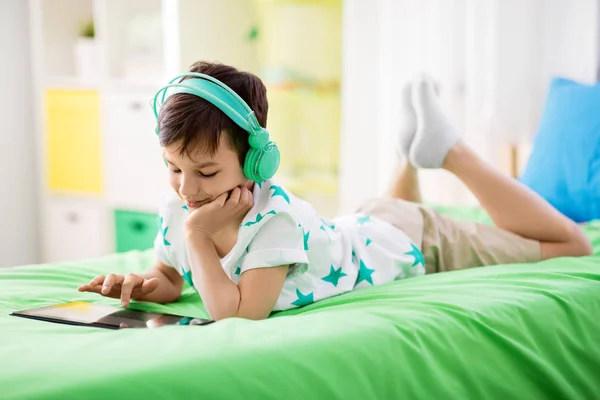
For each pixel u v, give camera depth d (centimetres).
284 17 287
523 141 236
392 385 90
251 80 112
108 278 121
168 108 105
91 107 293
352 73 269
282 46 288
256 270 111
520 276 127
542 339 108
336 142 289
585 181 187
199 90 104
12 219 309
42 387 71
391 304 108
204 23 275
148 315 112
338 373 86
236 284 117
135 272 145
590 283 123
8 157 305
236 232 117
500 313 106
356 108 271
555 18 227
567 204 190
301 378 83
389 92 263
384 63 265
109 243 297
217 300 108
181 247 125
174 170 110
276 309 118
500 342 103
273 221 112
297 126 292
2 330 96
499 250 151
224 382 78
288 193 121
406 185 181
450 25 246
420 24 253
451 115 249
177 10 266
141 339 87
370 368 89
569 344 110
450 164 165
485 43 239
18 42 305
